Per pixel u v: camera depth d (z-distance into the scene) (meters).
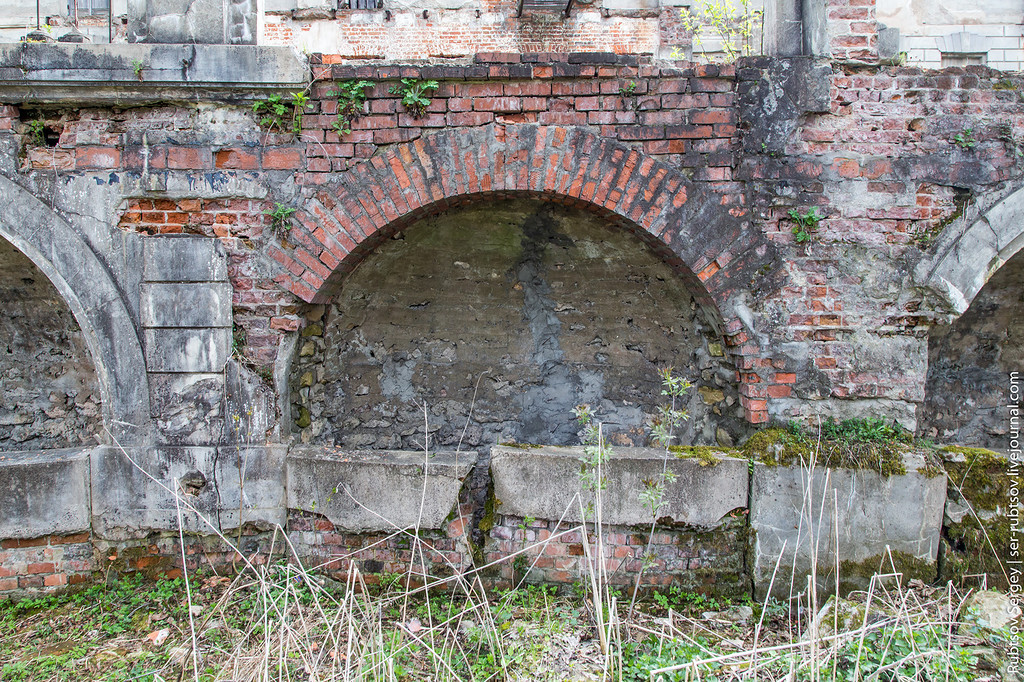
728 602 3.11
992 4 7.21
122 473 3.16
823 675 2.43
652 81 3.03
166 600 3.09
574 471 3.14
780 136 3.04
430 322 4.02
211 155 3.08
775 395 3.15
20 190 3.06
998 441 4.16
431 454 3.30
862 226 3.08
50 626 2.96
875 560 3.04
